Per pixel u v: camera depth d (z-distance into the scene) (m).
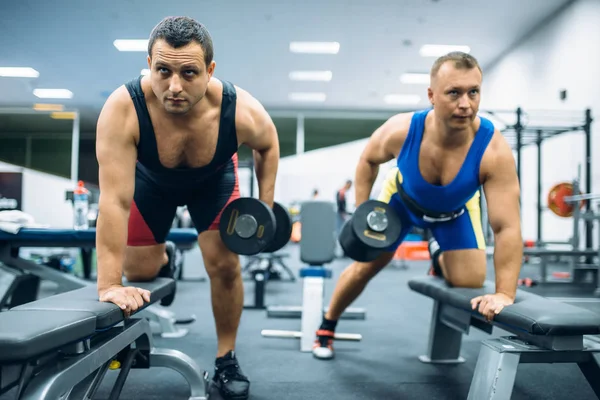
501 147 1.38
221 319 1.56
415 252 6.91
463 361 1.91
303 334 2.08
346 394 1.54
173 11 5.40
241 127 1.34
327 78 7.93
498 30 6.57
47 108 9.01
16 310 0.92
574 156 6.11
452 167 1.44
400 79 7.97
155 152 1.28
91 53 6.47
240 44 6.48
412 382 1.67
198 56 1.11
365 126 10.66
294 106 9.63
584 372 1.13
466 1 5.54
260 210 1.38
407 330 2.48
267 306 3.02
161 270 1.65
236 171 1.57
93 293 1.16
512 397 1.53
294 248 8.34
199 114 1.27
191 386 1.44
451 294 1.50
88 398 1.01
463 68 1.27
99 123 1.21
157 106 1.24
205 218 1.51
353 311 2.77
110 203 1.17
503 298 1.25
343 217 6.64
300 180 8.61
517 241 1.31
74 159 9.14
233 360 1.55
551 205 4.50
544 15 6.23
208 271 1.52
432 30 6.23
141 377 1.68
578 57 5.78
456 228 1.62
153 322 2.56
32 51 6.38
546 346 1.09
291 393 1.54
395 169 1.83
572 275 4.41
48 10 5.23
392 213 1.58
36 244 2.17
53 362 0.91
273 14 5.60
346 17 5.73
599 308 2.88
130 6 5.21
